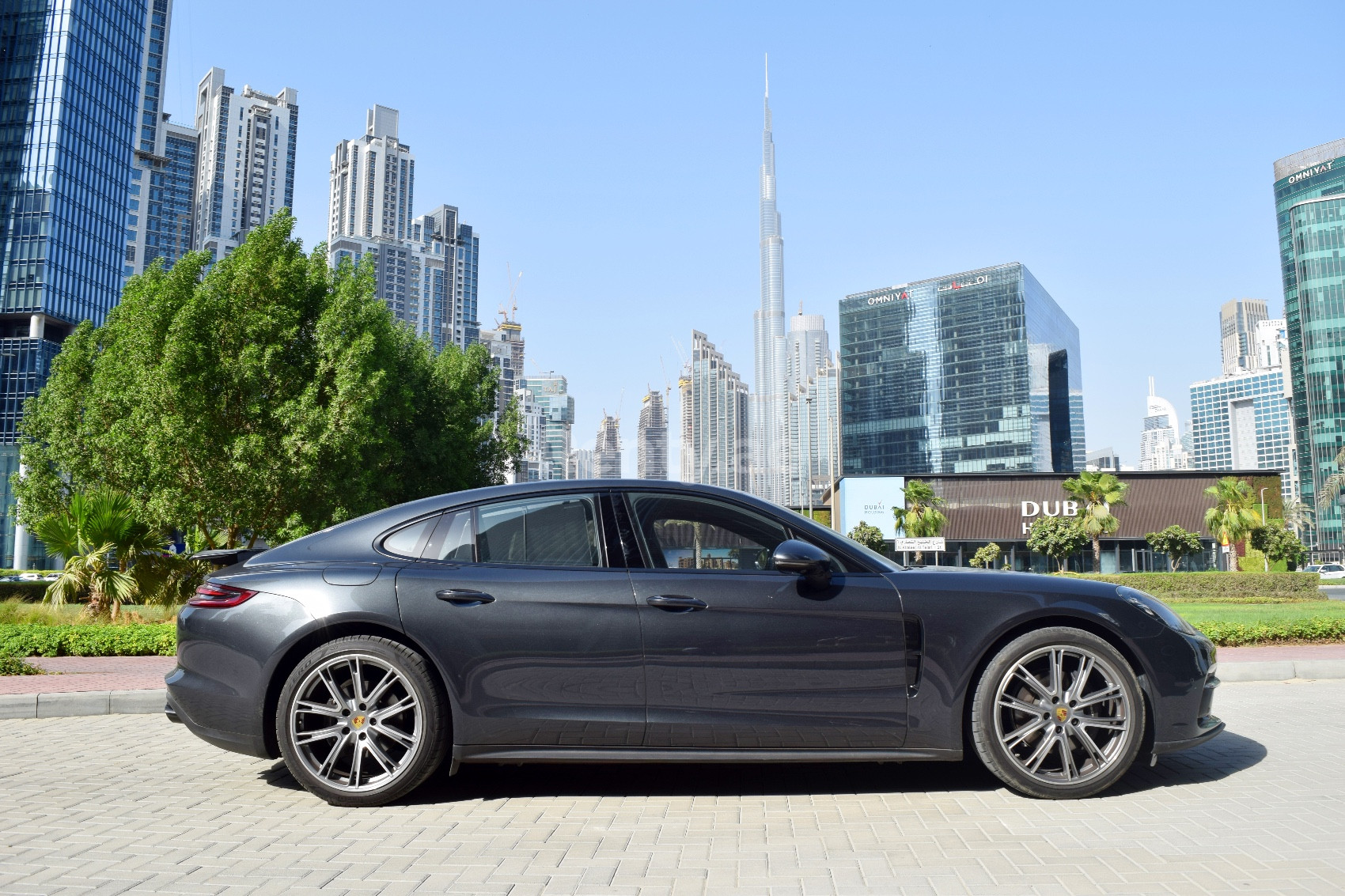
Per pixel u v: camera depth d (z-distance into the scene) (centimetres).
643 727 407
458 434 3344
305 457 2072
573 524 438
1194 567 6475
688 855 345
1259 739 560
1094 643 416
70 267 9975
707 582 419
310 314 2269
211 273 2184
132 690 722
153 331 2123
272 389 2147
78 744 590
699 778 468
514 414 3862
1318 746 539
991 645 422
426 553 434
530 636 411
